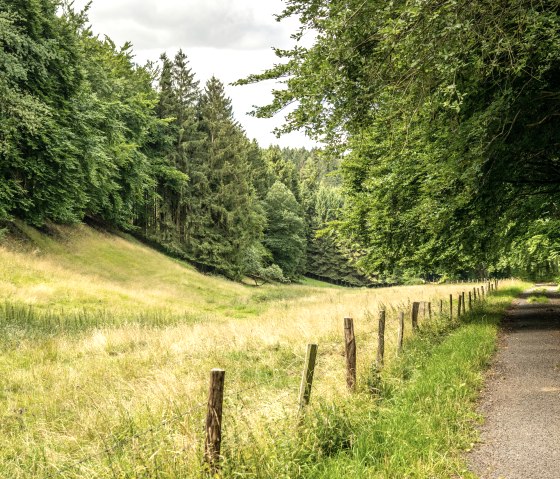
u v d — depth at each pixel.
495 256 16.56
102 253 37.84
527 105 8.76
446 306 20.16
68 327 16.66
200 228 54.19
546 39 6.69
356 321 15.11
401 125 8.56
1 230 27.66
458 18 5.84
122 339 14.52
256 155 84.25
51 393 9.09
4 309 17.81
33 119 25.06
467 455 4.87
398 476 4.19
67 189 31.58
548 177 12.45
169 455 4.18
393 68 6.70
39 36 29.06
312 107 7.11
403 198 15.04
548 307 23.22
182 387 7.82
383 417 5.62
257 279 62.47
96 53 48.91
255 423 5.05
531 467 4.55
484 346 10.38
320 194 105.06
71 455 5.45
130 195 47.47
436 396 6.23
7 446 6.35
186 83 60.25
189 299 32.03
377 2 6.32
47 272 25.84
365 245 20.00
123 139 43.56
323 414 5.31
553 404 6.61
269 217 77.94
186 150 57.41
